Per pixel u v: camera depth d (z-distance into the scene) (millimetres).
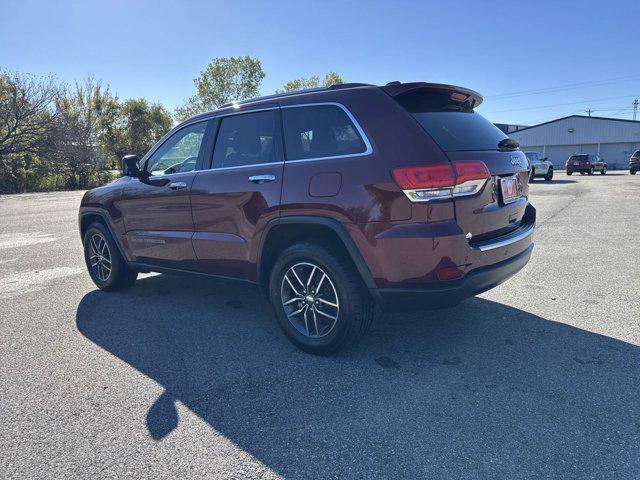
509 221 3395
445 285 2830
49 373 3107
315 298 3277
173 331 3842
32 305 4590
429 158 2779
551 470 2070
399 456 2193
